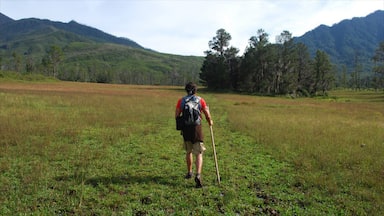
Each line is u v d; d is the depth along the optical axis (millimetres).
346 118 23453
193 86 6902
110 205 5660
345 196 6367
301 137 12602
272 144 11227
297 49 89688
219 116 22219
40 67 140375
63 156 8773
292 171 8055
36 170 7348
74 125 14180
